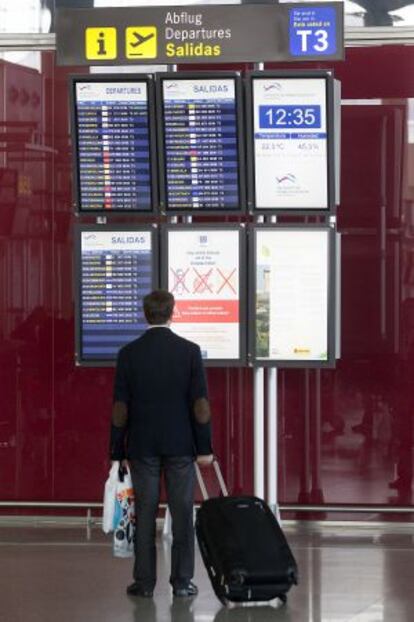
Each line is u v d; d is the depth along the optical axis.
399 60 18.16
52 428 18.56
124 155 16.55
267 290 16.61
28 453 18.56
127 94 16.44
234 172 16.47
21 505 18.50
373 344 18.23
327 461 18.31
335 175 16.52
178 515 13.98
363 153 18.17
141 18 16.17
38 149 18.41
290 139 16.39
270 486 16.97
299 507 18.23
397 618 13.23
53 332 18.47
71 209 18.39
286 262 16.59
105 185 16.59
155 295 14.05
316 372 18.31
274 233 16.59
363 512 18.31
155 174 16.53
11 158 18.45
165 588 14.67
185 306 16.73
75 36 16.23
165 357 13.86
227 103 16.38
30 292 18.47
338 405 18.30
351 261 18.23
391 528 18.34
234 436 18.39
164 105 16.41
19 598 14.13
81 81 16.44
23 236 18.47
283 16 16.08
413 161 18.14
